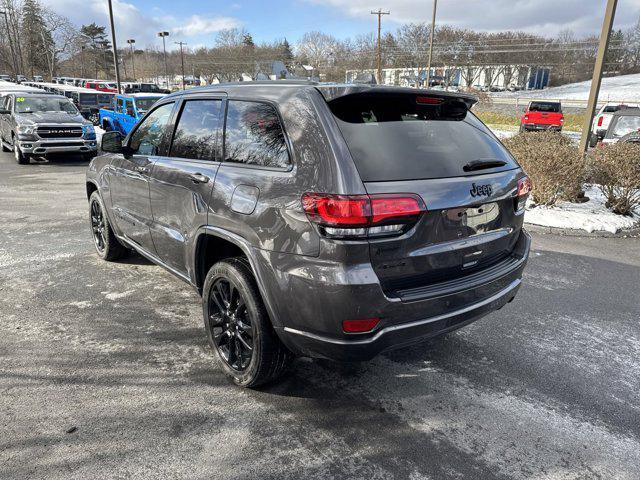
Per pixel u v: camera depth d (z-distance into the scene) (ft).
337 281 7.55
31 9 207.10
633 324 13.28
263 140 9.14
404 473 7.73
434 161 8.54
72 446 8.15
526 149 26.40
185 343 11.76
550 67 278.67
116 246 16.97
